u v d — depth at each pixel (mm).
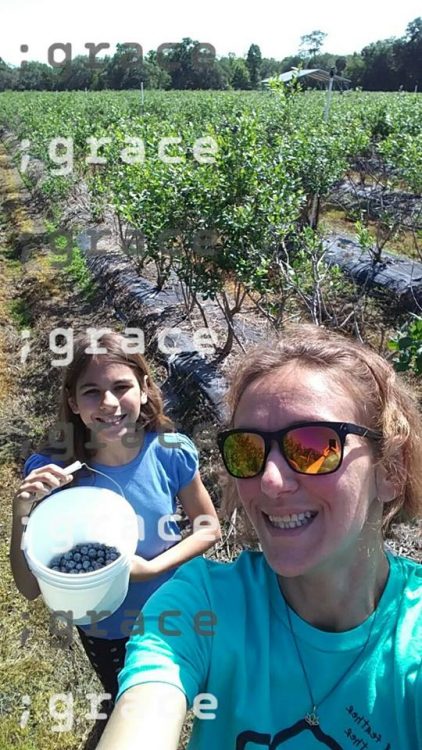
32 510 899
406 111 6660
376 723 514
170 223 2738
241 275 2486
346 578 535
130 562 853
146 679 514
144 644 540
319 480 505
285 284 2625
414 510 603
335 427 516
